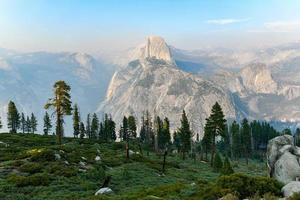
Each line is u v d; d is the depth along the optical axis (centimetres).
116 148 11031
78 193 3872
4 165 5016
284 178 2906
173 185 3391
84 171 5034
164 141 14062
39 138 11269
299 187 2381
